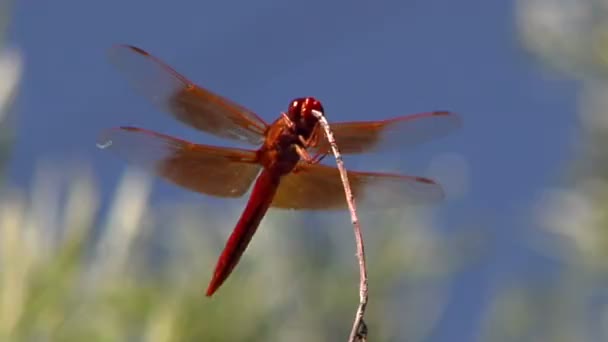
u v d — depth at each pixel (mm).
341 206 1971
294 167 1963
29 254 2012
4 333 2006
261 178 1961
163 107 1954
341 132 1957
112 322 2018
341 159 1911
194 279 2043
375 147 1961
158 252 2059
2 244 2014
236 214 2080
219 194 1965
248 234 1963
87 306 2018
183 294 2033
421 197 1974
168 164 1960
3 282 2010
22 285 2010
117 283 2018
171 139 1956
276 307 2066
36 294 2010
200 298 2035
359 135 1959
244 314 2047
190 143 1957
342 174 1909
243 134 1961
